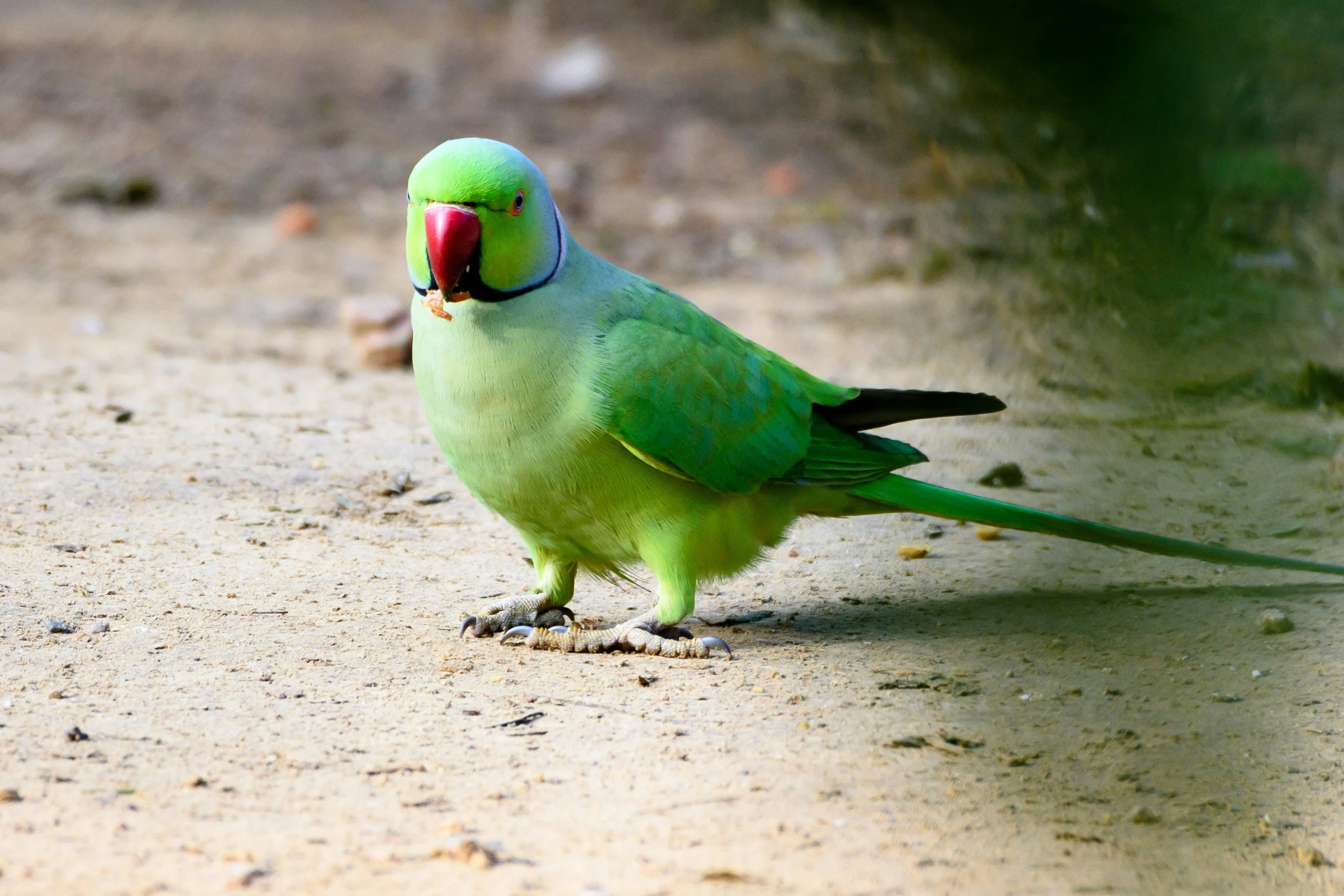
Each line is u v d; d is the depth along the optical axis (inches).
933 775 256.2
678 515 328.2
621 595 391.2
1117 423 553.0
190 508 431.8
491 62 1425.9
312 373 645.3
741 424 327.6
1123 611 362.0
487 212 296.7
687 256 914.7
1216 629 344.8
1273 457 498.0
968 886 213.6
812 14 1071.0
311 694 289.0
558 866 214.4
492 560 406.6
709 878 212.2
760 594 387.5
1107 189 386.6
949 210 825.5
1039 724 283.3
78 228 940.6
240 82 1309.1
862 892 210.2
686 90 1302.9
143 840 217.8
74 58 1352.1
